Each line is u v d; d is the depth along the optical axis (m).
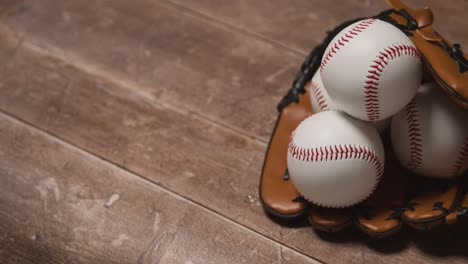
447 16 0.81
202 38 0.82
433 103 0.61
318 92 0.65
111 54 0.81
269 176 0.67
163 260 0.65
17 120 0.76
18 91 0.78
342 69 0.58
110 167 0.71
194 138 0.73
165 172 0.71
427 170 0.63
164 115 0.75
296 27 0.83
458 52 0.60
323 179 0.60
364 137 0.60
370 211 0.63
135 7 0.86
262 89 0.77
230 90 0.77
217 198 0.69
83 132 0.74
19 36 0.83
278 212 0.65
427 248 0.64
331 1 0.85
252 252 0.65
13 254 0.66
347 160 0.59
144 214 0.68
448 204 0.60
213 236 0.66
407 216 0.61
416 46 0.60
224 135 0.73
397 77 0.58
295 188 0.65
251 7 0.85
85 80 0.79
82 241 0.67
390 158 0.66
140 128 0.74
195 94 0.77
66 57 0.81
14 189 0.70
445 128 0.60
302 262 0.64
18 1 0.86
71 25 0.84
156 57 0.81
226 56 0.80
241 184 0.69
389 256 0.63
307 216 0.66
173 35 0.83
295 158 0.61
